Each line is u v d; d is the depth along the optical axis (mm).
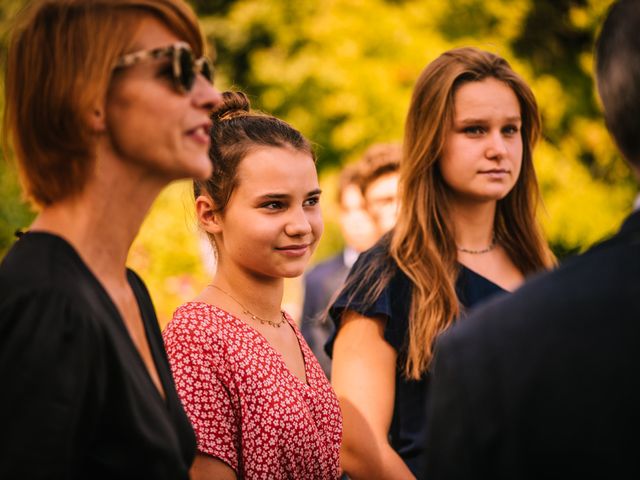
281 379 3215
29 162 2166
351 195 7512
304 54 16266
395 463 3729
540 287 1904
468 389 1886
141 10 2178
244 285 3322
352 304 3906
